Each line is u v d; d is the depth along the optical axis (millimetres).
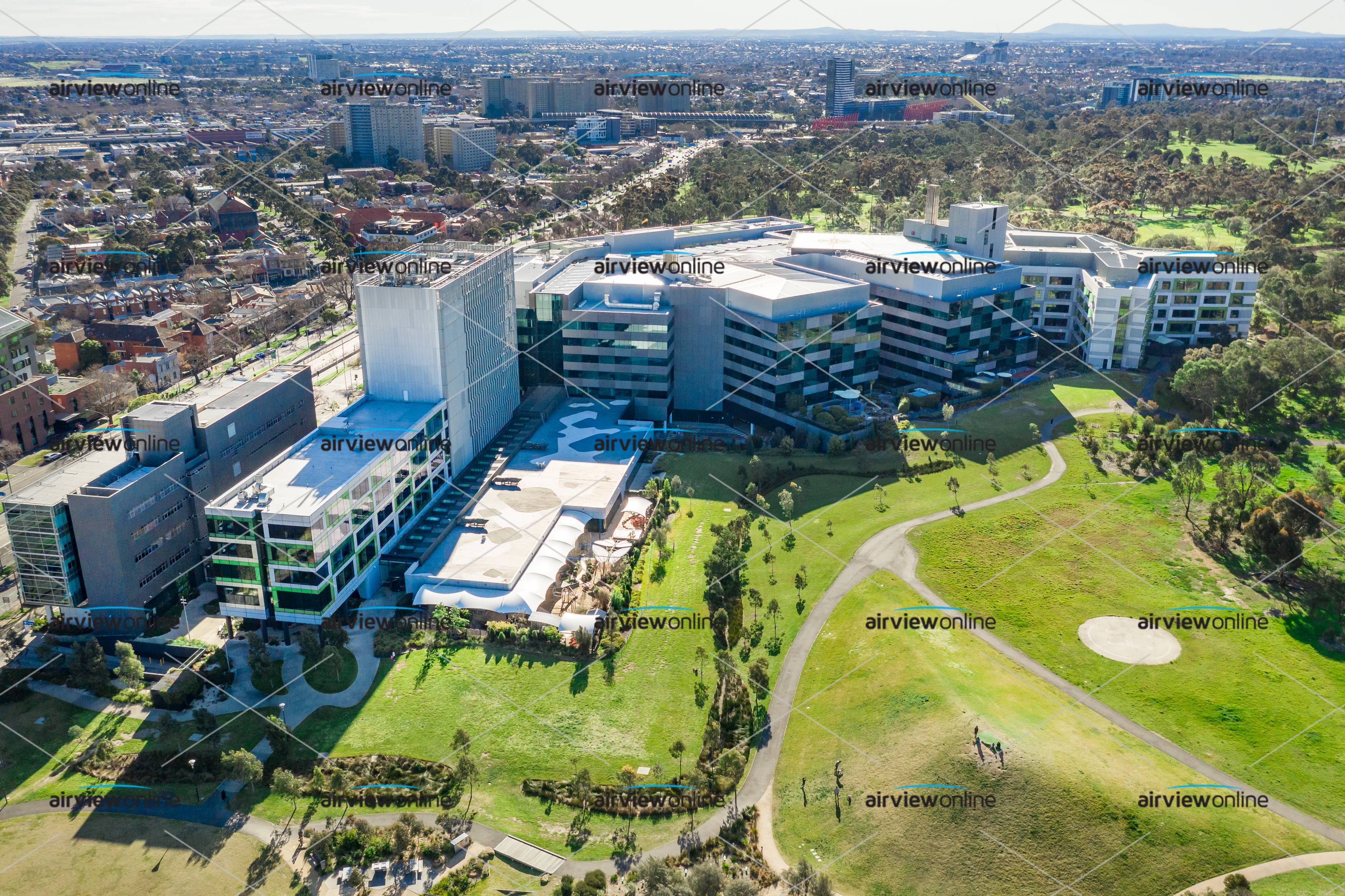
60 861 112500
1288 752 120875
